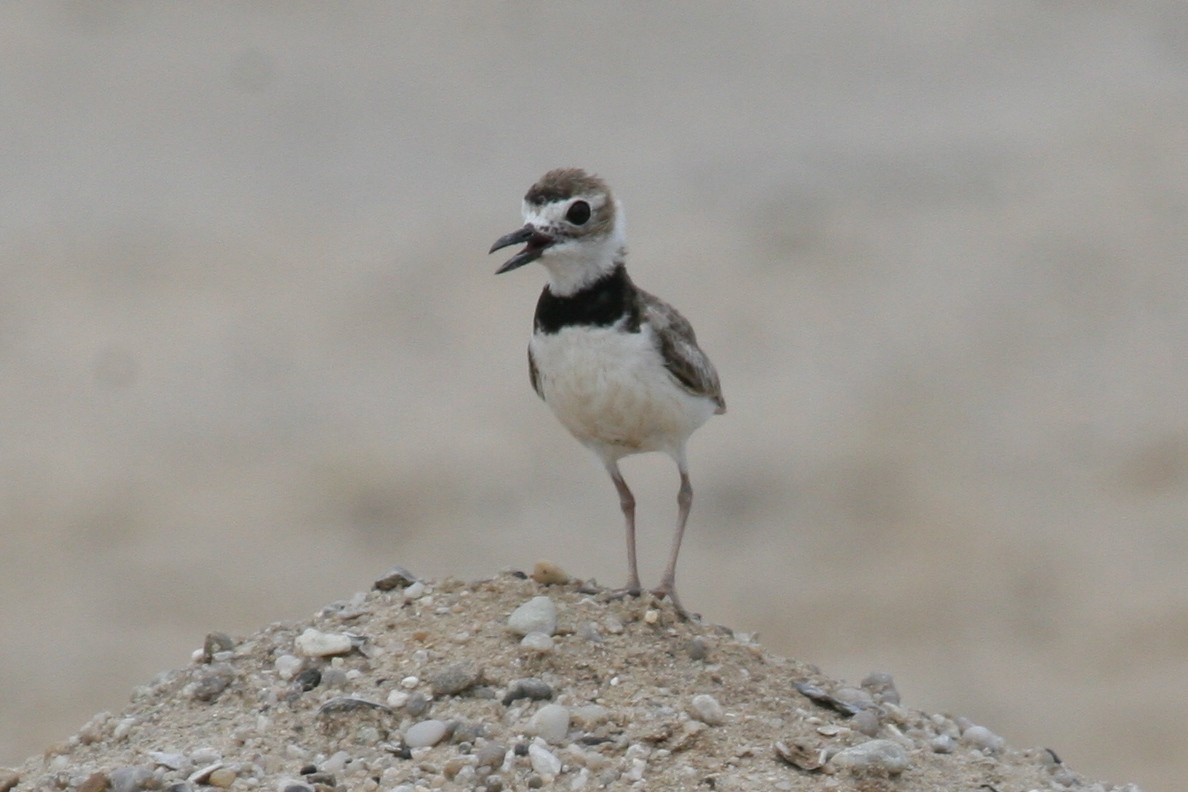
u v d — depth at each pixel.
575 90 28.64
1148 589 16.02
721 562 16.58
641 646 7.93
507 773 7.06
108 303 22.25
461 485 18.08
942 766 7.69
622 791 6.96
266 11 30.95
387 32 30.33
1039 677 14.57
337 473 18.36
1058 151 26.34
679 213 24.73
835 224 24.23
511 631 7.93
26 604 15.67
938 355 20.73
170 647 14.91
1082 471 18.20
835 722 7.75
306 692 7.66
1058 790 7.68
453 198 25.55
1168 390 19.98
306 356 21.00
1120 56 29.62
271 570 16.31
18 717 13.77
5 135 26.78
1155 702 14.09
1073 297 22.09
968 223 24.11
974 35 30.45
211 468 18.50
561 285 8.25
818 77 29.12
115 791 7.03
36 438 19.02
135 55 29.31
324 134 27.27
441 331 21.69
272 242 24.11
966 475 18.27
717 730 7.41
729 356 20.73
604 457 8.73
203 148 26.75
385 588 8.53
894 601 15.88
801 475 18.22
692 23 30.86
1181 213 23.94
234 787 7.00
